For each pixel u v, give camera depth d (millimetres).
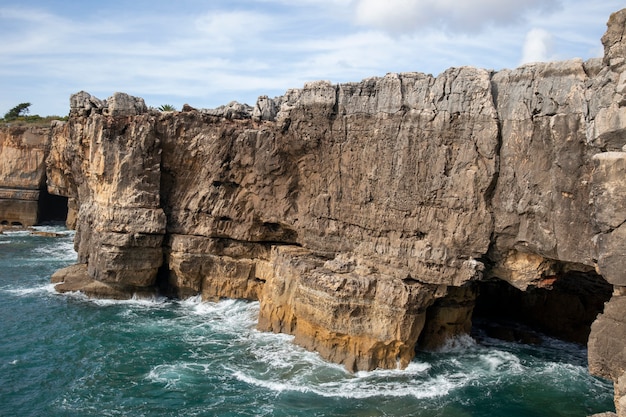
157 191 39719
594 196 19062
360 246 30922
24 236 66062
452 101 26734
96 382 27203
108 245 39406
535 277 25766
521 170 24719
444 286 27906
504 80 25531
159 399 25516
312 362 29031
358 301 28406
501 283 38312
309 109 32844
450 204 26906
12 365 28891
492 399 25656
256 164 36125
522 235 24938
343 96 31578
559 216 23203
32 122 82000
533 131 24172
